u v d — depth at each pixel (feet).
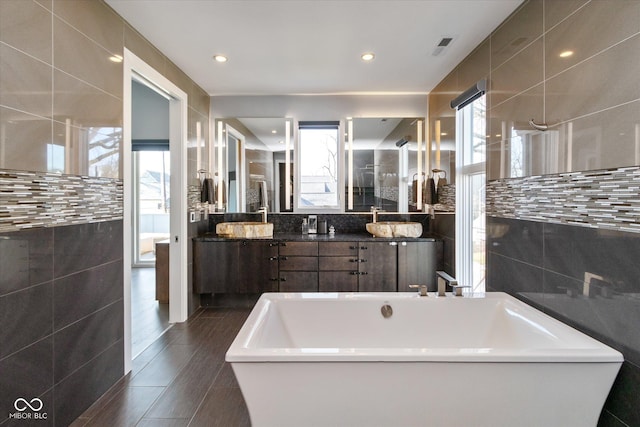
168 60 9.68
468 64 9.40
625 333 4.65
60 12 5.65
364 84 12.06
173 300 10.81
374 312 7.53
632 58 4.48
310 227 13.12
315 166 13.48
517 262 7.05
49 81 5.41
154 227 19.79
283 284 11.50
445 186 11.34
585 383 4.75
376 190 13.34
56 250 5.54
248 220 13.41
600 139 4.96
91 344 6.39
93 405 6.42
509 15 7.32
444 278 7.52
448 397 4.85
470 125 9.85
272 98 13.26
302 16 7.42
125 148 7.45
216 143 13.33
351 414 4.92
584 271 5.30
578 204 5.39
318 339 7.44
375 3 6.92
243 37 8.40
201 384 7.21
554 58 5.90
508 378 4.78
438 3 6.90
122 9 7.10
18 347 4.85
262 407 4.93
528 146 6.64
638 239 4.41
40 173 5.23
